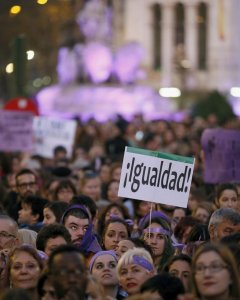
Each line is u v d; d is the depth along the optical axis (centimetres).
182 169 1911
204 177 2694
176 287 1433
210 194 2594
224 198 2180
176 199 1911
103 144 4425
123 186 1905
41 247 1788
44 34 10062
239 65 11038
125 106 9375
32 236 1911
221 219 1827
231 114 7106
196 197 2488
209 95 7162
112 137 4212
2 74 9594
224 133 2625
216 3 11112
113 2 10938
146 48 11106
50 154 3719
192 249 1806
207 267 1359
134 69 9869
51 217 2078
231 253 1406
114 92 9444
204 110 7112
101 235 2109
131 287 1602
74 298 1337
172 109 9575
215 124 5194
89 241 1902
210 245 1374
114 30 10762
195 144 3628
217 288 1357
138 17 11131
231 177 2623
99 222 2195
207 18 11206
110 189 2662
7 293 1303
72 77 9969
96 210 2133
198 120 5466
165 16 11269
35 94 9575
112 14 10738
